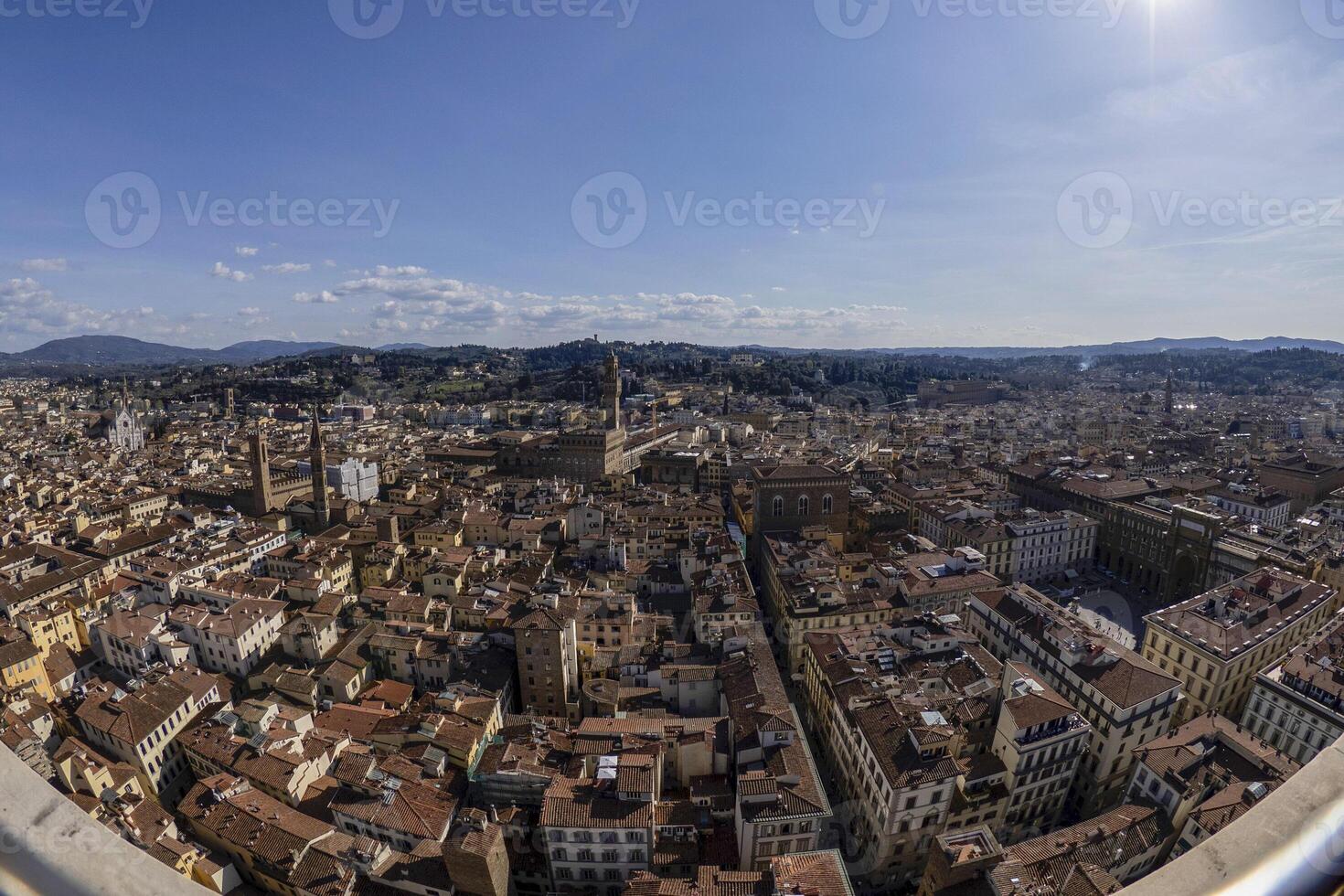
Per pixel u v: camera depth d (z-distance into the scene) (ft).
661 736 365.20
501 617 518.37
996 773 347.56
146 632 494.59
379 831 331.57
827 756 419.54
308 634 499.92
